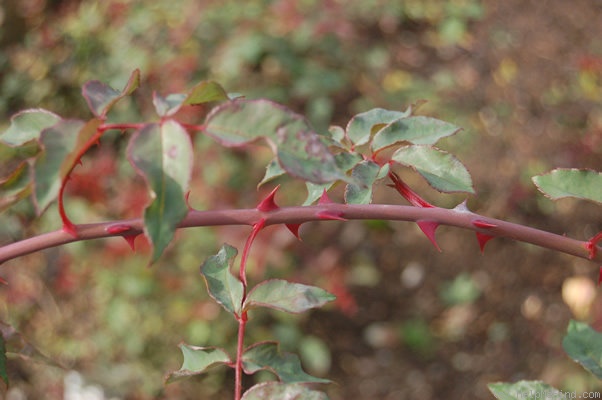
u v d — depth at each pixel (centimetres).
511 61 500
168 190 70
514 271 453
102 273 396
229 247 101
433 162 105
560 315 424
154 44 471
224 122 74
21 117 88
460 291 453
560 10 514
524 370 412
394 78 505
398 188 106
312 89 451
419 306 453
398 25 550
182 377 98
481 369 423
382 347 438
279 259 377
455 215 99
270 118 74
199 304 390
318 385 420
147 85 456
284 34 469
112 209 412
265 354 96
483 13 538
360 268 448
